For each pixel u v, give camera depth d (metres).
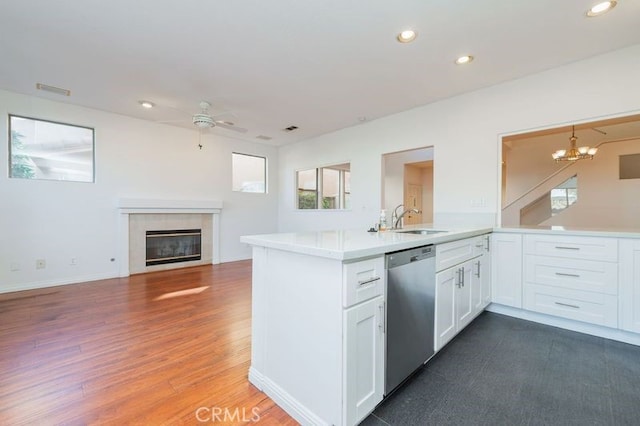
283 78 3.19
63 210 4.04
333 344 1.29
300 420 1.44
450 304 2.15
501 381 1.76
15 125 3.73
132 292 3.65
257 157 6.43
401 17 2.18
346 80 3.22
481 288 2.70
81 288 3.83
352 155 5.03
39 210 3.87
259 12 2.12
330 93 3.59
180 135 5.19
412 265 1.70
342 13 2.13
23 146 3.79
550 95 2.95
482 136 3.42
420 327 1.78
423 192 8.49
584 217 6.18
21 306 3.12
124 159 4.55
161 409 1.51
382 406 1.53
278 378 1.59
